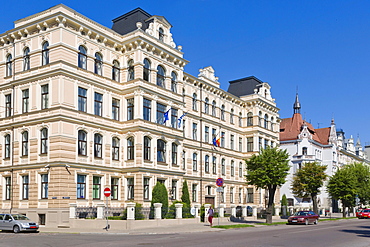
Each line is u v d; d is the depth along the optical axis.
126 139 41.31
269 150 44.09
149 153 41.47
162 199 38.88
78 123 36.47
